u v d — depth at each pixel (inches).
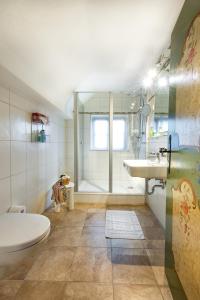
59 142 139.6
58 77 89.1
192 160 35.1
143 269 59.0
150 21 56.4
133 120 147.6
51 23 54.6
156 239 76.8
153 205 103.8
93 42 67.4
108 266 60.2
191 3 35.9
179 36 43.2
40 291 50.1
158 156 87.7
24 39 54.4
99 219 95.4
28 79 65.5
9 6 44.8
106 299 47.9
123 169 152.1
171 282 48.7
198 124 32.4
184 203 39.5
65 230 83.5
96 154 155.6
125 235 79.5
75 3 47.8
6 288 51.1
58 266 59.9
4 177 64.8
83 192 122.3
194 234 34.4
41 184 101.5
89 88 125.0
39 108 97.7
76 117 130.1
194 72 34.3
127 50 74.2
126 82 114.1
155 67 89.9
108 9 50.9
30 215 52.2
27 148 83.7
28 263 61.0
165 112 82.5
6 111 66.6
